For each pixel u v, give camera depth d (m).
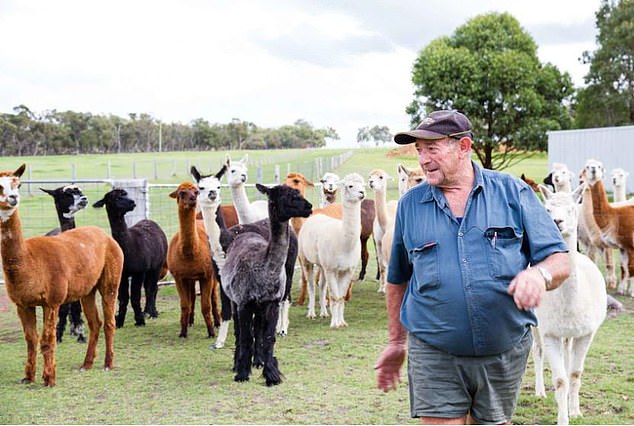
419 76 30.83
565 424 4.52
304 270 8.96
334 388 5.74
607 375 5.86
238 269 5.95
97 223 17.59
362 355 6.80
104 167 47.81
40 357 7.00
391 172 37.50
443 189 2.87
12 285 5.70
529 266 2.82
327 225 8.40
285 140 104.31
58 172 42.28
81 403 5.47
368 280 11.66
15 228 5.61
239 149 93.94
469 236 2.74
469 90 29.70
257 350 6.40
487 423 2.82
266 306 5.95
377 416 5.03
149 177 38.94
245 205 8.63
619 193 12.73
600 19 40.34
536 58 31.75
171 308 9.56
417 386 2.85
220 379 6.09
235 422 4.95
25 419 5.09
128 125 82.69
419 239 2.82
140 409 5.30
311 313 8.78
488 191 2.79
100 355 7.05
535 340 5.39
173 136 87.69
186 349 7.24
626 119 39.38
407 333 3.08
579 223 10.73
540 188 4.64
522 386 5.71
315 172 35.41
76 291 6.15
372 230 11.69
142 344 7.49
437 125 2.79
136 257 8.16
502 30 31.62
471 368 2.76
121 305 8.43
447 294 2.72
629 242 9.63
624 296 9.68
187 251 7.48
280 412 5.16
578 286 4.46
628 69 38.50
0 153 69.06
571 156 26.67
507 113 29.84
